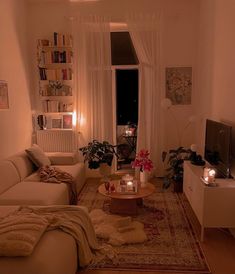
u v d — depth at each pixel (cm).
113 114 530
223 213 284
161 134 514
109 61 502
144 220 345
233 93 314
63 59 500
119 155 562
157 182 496
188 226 330
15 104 450
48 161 445
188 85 515
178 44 506
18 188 341
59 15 509
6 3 424
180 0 494
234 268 251
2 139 404
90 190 461
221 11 362
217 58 378
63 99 525
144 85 506
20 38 474
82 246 242
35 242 199
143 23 488
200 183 296
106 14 500
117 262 259
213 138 352
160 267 252
